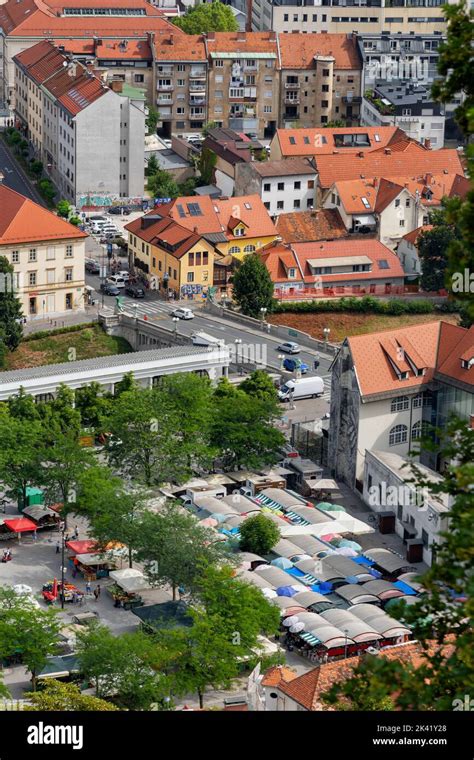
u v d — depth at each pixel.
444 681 81.12
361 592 199.75
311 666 185.12
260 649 181.25
